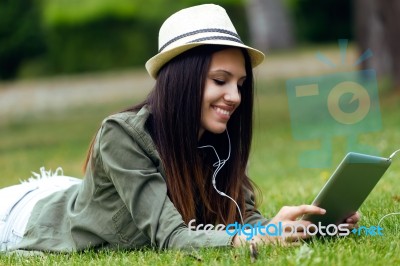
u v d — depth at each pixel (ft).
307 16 190.60
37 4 182.70
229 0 183.42
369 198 37.81
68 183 32.76
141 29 178.70
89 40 177.78
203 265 24.88
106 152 27.86
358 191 26.63
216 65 27.27
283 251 25.77
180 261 25.61
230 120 29.17
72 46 177.78
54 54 179.01
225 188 29.19
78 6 176.45
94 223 28.68
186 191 27.89
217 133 28.94
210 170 28.91
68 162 80.84
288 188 46.24
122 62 178.19
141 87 149.07
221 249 26.45
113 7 176.45
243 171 29.45
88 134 106.93
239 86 28.43
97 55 177.58
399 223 30.40
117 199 28.35
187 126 27.55
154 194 27.37
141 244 28.50
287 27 174.40
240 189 29.63
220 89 27.37
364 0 112.47
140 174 27.40
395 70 102.47
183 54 27.50
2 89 164.04
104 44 177.68
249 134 29.40
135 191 27.32
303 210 26.11
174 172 27.76
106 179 28.35
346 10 189.47
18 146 100.12
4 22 181.68
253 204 30.63
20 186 32.42
